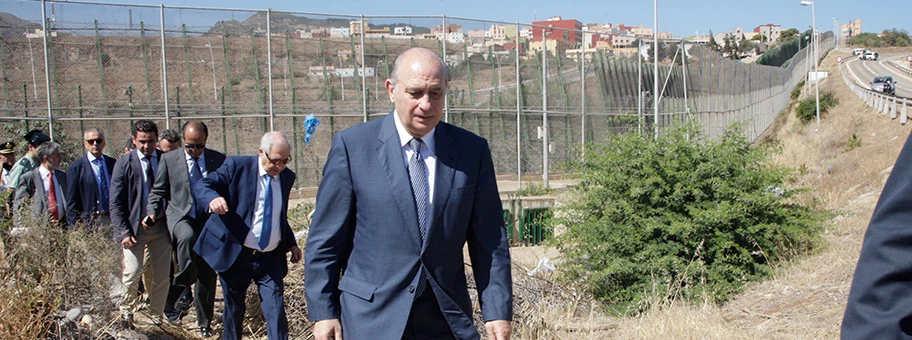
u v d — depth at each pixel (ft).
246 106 59.67
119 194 19.97
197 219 19.49
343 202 10.12
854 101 129.39
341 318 10.19
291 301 20.58
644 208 26.73
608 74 81.82
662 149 27.71
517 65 71.00
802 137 122.21
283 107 61.05
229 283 17.29
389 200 9.88
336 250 10.27
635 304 23.39
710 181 26.17
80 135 53.01
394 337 9.73
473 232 10.59
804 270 24.68
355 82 64.23
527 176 72.49
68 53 52.49
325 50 63.00
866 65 266.77
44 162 21.99
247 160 17.43
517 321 19.51
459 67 69.15
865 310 5.00
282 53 61.05
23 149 48.16
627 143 27.63
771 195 26.14
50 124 49.83
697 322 19.17
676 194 25.84
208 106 58.08
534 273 25.00
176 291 21.18
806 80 191.93
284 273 17.85
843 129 103.04
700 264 24.49
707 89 106.93
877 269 4.97
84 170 21.17
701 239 25.31
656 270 24.85
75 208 20.99
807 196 42.37
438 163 10.11
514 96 71.97
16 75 50.75
